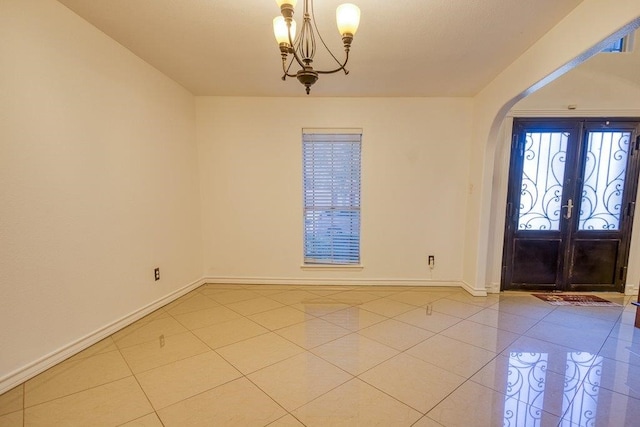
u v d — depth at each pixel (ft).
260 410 5.26
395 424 4.93
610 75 11.35
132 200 8.83
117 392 5.72
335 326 8.79
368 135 12.34
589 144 11.71
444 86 10.96
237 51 8.57
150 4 6.47
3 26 5.52
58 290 6.64
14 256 5.78
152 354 7.13
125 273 8.61
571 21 6.51
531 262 12.19
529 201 11.98
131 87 8.71
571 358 7.04
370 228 12.67
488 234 11.55
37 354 6.23
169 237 10.61
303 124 12.37
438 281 12.74
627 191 11.77
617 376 6.33
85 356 7.00
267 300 11.02
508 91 9.30
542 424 4.95
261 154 12.54
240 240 12.87
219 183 12.67
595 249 12.05
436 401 5.51
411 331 8.46
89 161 7.38
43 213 6.30
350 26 5.15
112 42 8.00
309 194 12.83
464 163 12.28
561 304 10.69
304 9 5.98
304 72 5.69
